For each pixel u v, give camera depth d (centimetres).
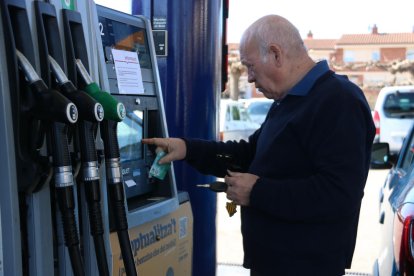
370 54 4103
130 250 169
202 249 326
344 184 198
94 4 184
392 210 275
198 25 316
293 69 218
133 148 228
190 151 240
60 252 154
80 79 160
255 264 224
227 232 679
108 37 212
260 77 222
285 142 212
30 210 142
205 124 322
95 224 154
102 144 169
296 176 212
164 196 240
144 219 211
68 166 144
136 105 228
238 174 212
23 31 140
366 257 563
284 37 216
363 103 209
